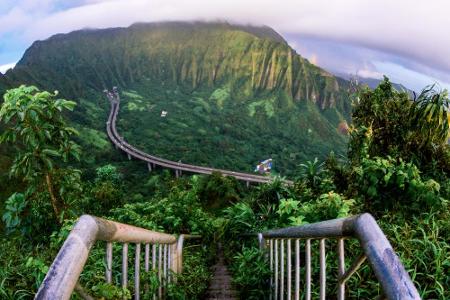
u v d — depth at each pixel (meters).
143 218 10.28
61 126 4.80
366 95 10.61
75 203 5.51
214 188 30.25
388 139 9.88
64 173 5.20
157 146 193.12
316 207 6.13
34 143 4.54
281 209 6.59
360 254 1.76
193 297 5.38
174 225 11.43
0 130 37.62
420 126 9.26
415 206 6.36
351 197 8.00
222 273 9.05
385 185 6.64
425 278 3.74
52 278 1.34
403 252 4.01
